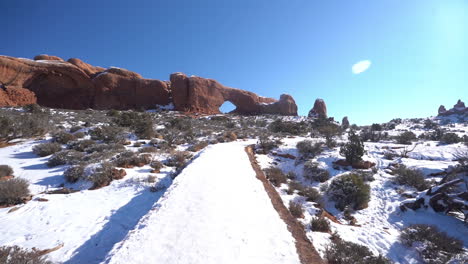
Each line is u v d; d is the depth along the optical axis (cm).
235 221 481
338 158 1356
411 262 490
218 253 362
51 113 2766
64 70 4175
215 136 2244
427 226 590
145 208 655
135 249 360
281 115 5941
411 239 553
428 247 512
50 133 1778
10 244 455
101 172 874
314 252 425
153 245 373
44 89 4116
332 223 659
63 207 652
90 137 1702
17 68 3662
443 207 731
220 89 6019
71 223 561
